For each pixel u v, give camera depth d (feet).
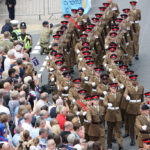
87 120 188.14
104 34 280.10
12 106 174.29
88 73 226.79
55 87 230.27
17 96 174.70
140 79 254.47
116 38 256.73
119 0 369.71
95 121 185.98
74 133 157.79
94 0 387.55
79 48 256.52
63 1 362.94
